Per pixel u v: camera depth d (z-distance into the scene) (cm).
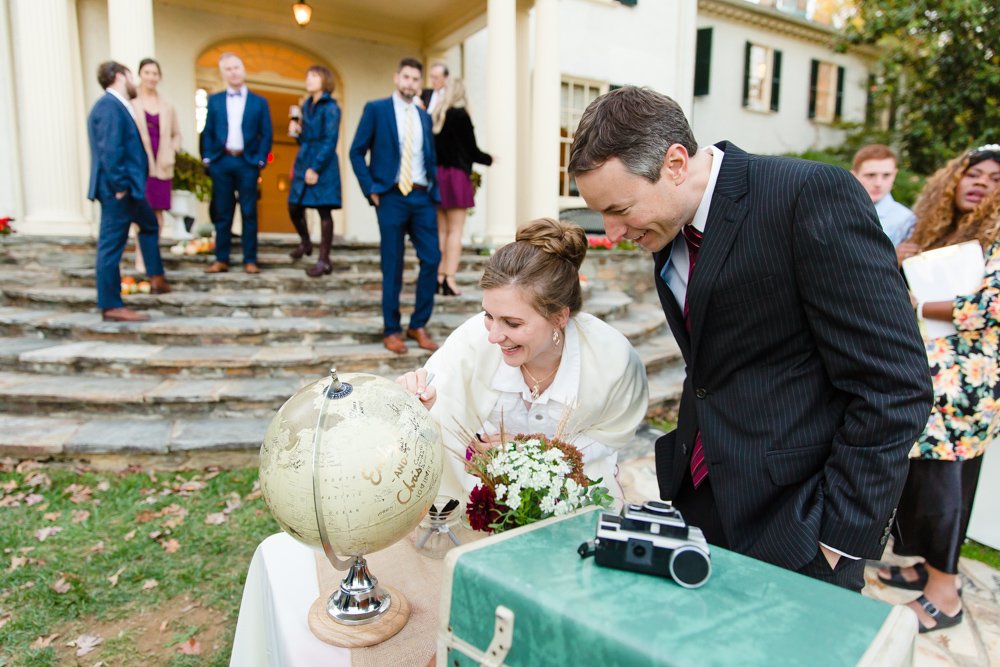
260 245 682
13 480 332
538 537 96
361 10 812
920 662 217
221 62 548
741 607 79
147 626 239
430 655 111
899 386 111
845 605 80
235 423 392
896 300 111
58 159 622
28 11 599
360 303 548
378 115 432
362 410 106
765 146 1472
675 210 122
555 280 140
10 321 479
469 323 165
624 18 1013
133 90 460
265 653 146
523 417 167
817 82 1546
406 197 444
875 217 115
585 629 75
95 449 348
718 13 1347
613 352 160
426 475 109
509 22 700
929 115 1141
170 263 594
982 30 1029
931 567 237
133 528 298
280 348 470
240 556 282
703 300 126
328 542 105
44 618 239
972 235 231
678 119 118
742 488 130
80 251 606
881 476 113
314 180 567
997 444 295
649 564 84
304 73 887
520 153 862
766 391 128
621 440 172
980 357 221
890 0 1082
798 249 116
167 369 428
